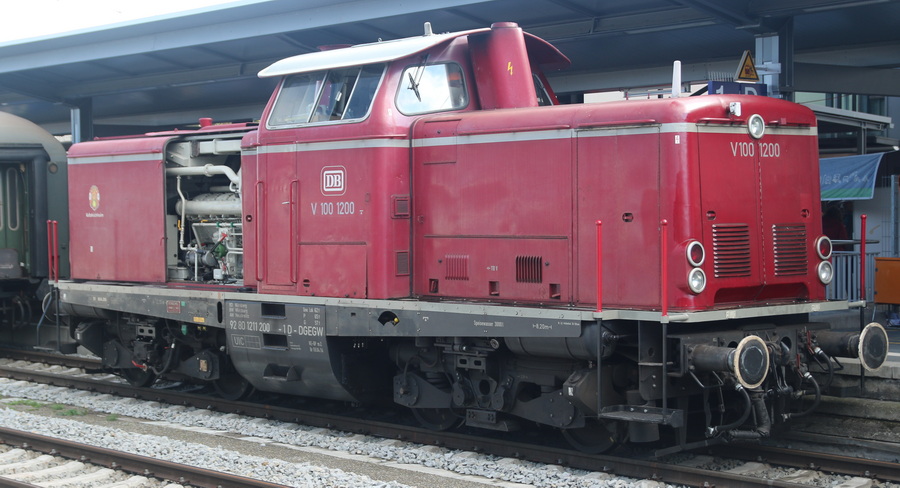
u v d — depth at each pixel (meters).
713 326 7.82
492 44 9.10
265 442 9.30
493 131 8.47
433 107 9.17
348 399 9.70
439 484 7.59
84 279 12.31
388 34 16.52
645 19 14.66
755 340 7.27
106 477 7.89
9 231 15.30
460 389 8.72
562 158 8.04
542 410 8.26
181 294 10.73
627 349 7.95
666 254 7.30
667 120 7.47
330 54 9.55
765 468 7.84
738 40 17.05
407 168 9.03
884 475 7.43
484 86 9.16
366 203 8.89
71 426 9.69
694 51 17.94
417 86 9.12
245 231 10.21
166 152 11.27
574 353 7.70
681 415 7.19
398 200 8.92
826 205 15.95
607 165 7.79
